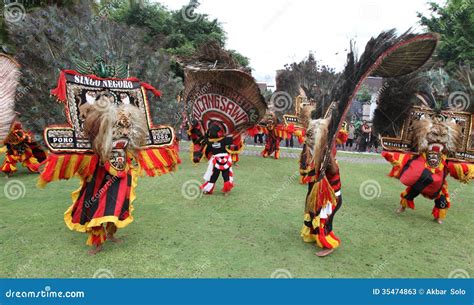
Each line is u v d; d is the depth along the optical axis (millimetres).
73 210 3846
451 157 5402
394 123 5465
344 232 4816
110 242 4129
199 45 7531
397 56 3889
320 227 3969
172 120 7555
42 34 5367
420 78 5348
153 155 4277
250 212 5469
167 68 7477
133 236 4344
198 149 6891
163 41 8125
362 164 11102
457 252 4309
